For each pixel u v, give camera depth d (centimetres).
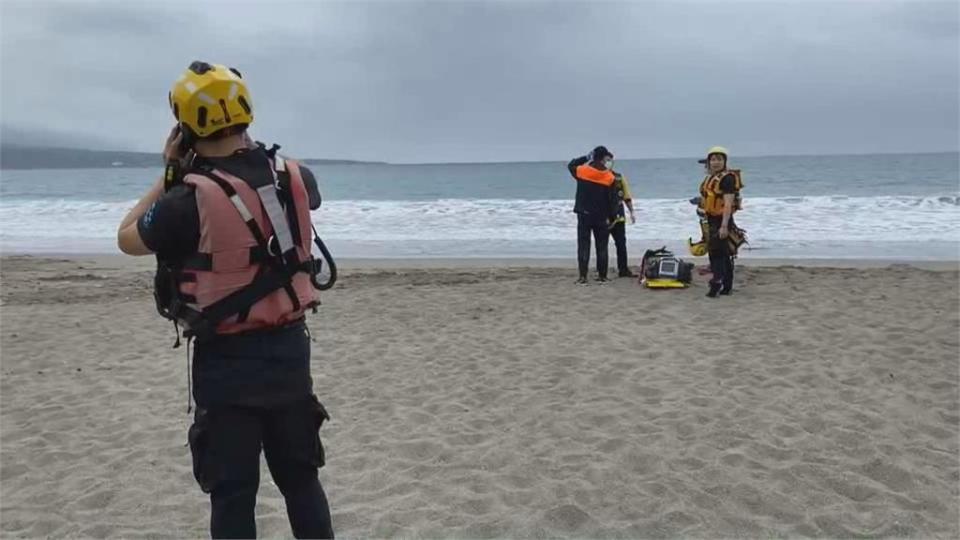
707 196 989
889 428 525
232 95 244
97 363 741
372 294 1090
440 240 1792
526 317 907
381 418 575
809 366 673
